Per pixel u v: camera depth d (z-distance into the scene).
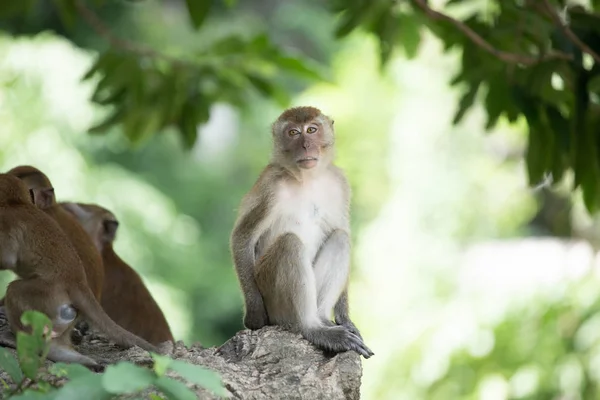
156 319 10.25
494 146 26.86
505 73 11.85
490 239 26.20
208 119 13.70
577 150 11.02
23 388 6.82
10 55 21.77
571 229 23.91
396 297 24.23
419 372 19.12
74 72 22.14
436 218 26.30
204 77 13.57
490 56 11.96
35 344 6.36
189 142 13.70
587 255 21.98
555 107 11.31
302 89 32.44
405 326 20.58
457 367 18.72
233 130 33.25
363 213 28.64
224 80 13.67
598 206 11.34
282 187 9.34
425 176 26.48
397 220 26.17
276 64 13.79
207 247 30.03
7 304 7.97
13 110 21.53
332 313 10.22
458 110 12.16
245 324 9.07
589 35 11.13
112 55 13.21
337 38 13.04
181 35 31.36
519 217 26.38
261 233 9.29
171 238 25.03
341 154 27.89
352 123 27.75
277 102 13.95
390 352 19.97
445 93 26.59
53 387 6.66
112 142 26.61
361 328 24.61
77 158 22.30
